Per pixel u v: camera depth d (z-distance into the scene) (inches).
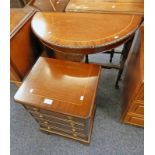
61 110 32.6
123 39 38.3
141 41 39.0
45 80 38.1
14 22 47.5
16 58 47.3
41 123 47.2
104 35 38.9
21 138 52.7
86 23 42.9
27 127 55.0
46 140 51.5
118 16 43.6
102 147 48.6
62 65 41.2
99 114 55.9
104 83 64.9
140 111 42.8
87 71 39.2
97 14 45.2
